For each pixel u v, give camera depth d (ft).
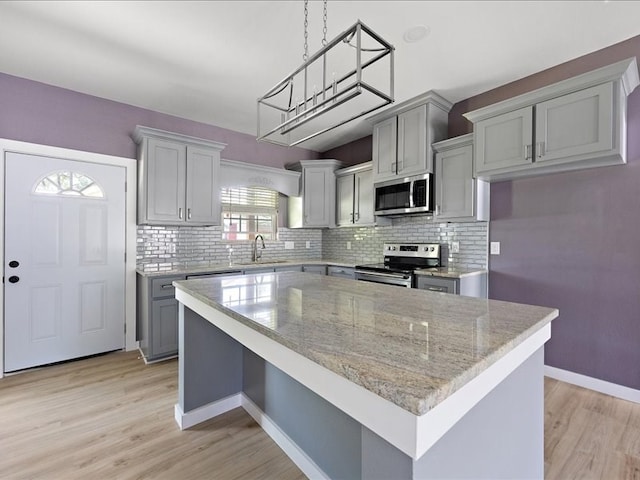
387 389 2.14
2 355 8.61
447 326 3.44
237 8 6.41
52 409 6.98
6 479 4.97
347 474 4.59
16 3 6.26
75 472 5.14
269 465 5.40
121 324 10.57
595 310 7.91
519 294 9.21
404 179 10.93
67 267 9.62
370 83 9.45
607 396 7.61
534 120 7.78
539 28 7.00
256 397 6.67
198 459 5.49
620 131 6.65
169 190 10.55
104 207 10.28
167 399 7.43
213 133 12.85
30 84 9.17
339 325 3.47
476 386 2.61
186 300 6.16
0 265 8.60
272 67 8.59
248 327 4.04
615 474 5.14
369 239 13.97
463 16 6.61
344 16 6.61
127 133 10.78
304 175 14.42
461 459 2.68
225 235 13.51
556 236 8.52
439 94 10.11
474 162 8.97
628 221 7.43
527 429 3.86
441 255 11.19
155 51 7.88
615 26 6.93
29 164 9.07
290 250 15.44
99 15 6.61
